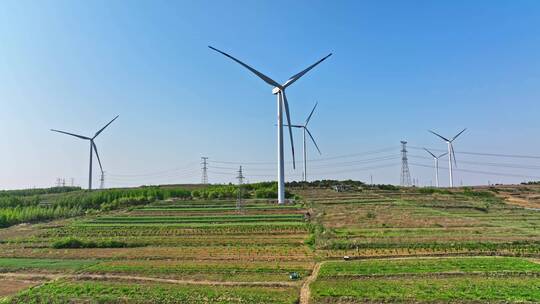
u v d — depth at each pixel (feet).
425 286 99.30
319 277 110.01
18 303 93.81
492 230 180.86
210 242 169.68
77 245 168.14
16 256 150.30
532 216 230.89
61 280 114.21
